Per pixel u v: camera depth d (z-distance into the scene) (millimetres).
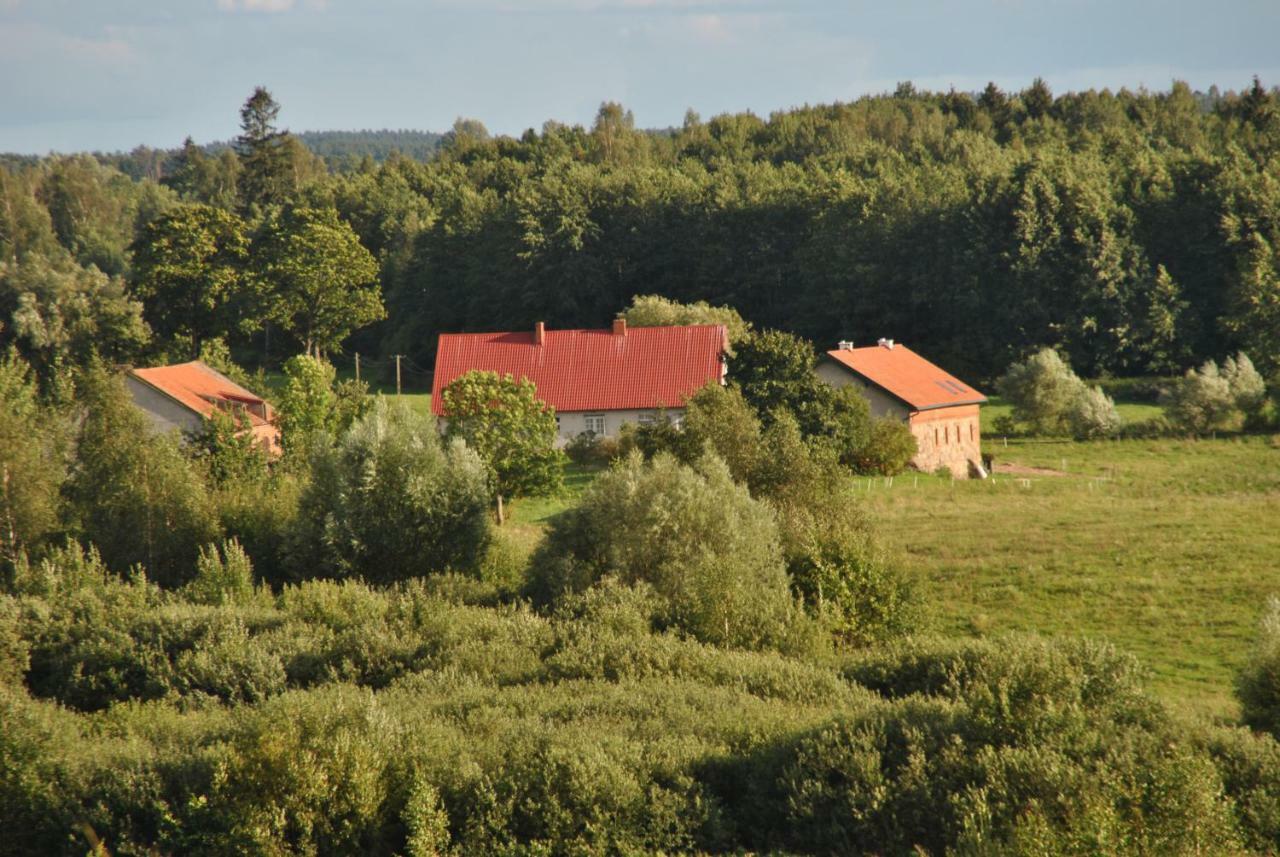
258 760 70688
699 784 70438
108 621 119375
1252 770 68062
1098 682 74812
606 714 82562
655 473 135625
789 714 81688
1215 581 152625
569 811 68250
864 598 128125
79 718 92438
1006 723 69500
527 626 108000
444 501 153375
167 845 69125
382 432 156125
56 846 72938
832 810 66625
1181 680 119375
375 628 109500
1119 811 60938
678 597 118562
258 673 102875
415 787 69688
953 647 95375
